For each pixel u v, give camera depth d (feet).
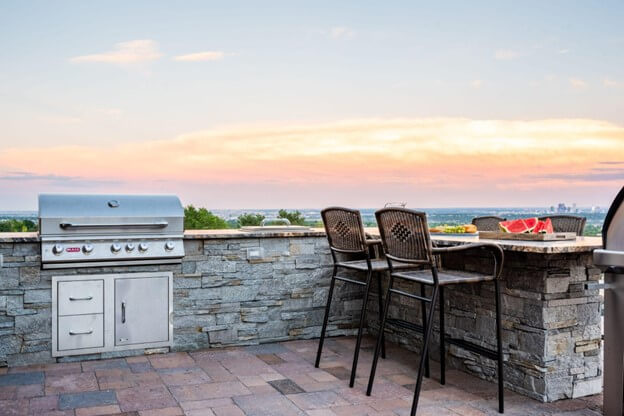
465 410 10.11
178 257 13.83
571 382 10.64
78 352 13.24
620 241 8.30
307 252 15.39
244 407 10.30
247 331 14.80
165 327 13.99
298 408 10.25
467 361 12.30
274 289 15.06
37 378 11.92
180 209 13.88
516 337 10.94
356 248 11.96
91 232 13.03
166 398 10.75
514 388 11.04
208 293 14.39
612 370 8.62
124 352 13.65
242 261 14.70
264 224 16.08
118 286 13.53
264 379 11.94
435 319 13.25
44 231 12.66
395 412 10.05
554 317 10.41
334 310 15.74
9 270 12.73
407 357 13.65
